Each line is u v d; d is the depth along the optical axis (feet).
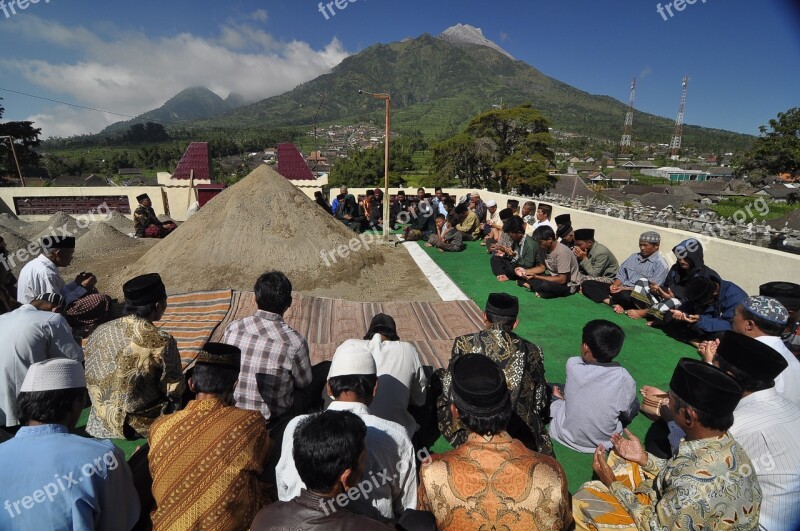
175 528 6.12
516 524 5.38
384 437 6.64
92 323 16.30
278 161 61.98
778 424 6.89
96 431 10.34
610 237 25.29
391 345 9.75
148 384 9.90
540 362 9.31
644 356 15.39
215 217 26.07
